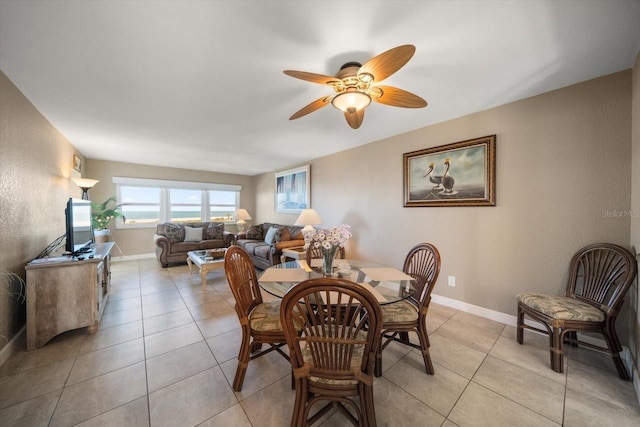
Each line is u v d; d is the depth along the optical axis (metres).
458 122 2.59
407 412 1.30
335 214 4.12
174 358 1.77
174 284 3.50
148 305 2.73
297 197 5.00
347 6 1.19
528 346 1.92
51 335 1.92
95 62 1.64
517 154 2.21
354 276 1.89
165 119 2.66
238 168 5.78
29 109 2.20
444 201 2.68
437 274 1.60
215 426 1.21
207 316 2.46
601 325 1.59
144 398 1.38
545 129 2.06
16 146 1.97
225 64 1.67
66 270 1.99
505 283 2.30
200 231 5.14
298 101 2.23
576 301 1.78
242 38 1.41
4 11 1.18
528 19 1.27
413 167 2.97
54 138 2.84
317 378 1.07
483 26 1.32
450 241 2.67
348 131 3.06
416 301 1.86
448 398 1.39
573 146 1.94
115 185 4.99
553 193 2.04
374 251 3.47
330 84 1.53
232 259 1.54
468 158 2.49
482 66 1.69
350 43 1.45
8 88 1.84
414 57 1.59
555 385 1.49
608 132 1.80
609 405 1.34
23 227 2.07
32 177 2.26
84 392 1.42
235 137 3.31
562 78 1.85
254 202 6.92
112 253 5.01
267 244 4.50
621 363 1.55
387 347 1.94
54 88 1.98
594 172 1.86
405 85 1.95
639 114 1.56
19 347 1.89
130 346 1.92
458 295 2.61
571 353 1.82
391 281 1.78
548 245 2.07
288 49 1.51
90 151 4.10
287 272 1.97
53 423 1.21
